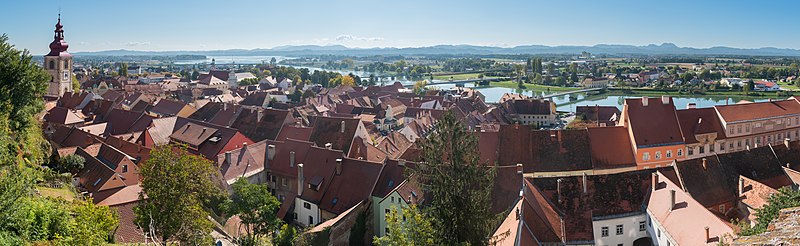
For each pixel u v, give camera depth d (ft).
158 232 175.22
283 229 222.07
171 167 179.01
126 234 196.03
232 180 279.08
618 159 310.65
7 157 153.79
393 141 388.78
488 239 159.63
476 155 162.09
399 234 157.89
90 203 165.27
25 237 125.80
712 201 241.96
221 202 226.99
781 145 286.25
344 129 357.82
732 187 250.98
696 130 334.85
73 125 434.30
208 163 192.03
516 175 237.66
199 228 183.52
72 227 143.13
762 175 260.62
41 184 223.71
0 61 209.56
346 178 267.80
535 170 296.10
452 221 154.40
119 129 434.30
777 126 375.25
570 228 222.89
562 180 236.63
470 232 154.51
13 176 134.51
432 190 161.99
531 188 228.43
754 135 362.94
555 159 300.81
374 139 457.27
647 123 322.34
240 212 211.82
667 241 207.00
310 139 364.17
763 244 72.69
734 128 351.05
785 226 79.41
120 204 216.95
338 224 230.48
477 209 155.84
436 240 153.99
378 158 342.23
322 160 282.97
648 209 227.20
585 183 233.96
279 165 298.56
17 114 216.13
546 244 202.18
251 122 416.67
